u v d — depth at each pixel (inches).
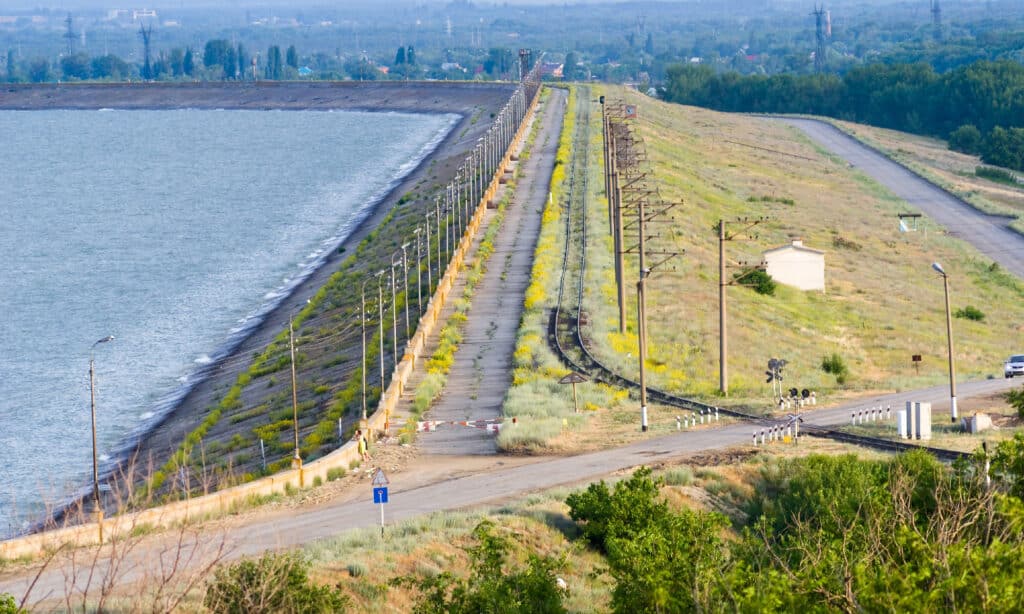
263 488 2180.1
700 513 1616.6
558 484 2208.4
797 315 4439.0
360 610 1528.1
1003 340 4389.8
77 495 2898.6
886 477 1920.5
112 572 1266.0
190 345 4549.7
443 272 4495.6
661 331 3850.9
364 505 2108.8
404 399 3051.2
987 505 1478.8
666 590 1311.5
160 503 2303.2
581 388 3090.6
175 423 3540.8
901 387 3284.9
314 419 3120.1
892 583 1133.1
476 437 2664.9
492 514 1968.5
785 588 1215.6
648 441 2561.5
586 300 4099.4
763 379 3373.5
